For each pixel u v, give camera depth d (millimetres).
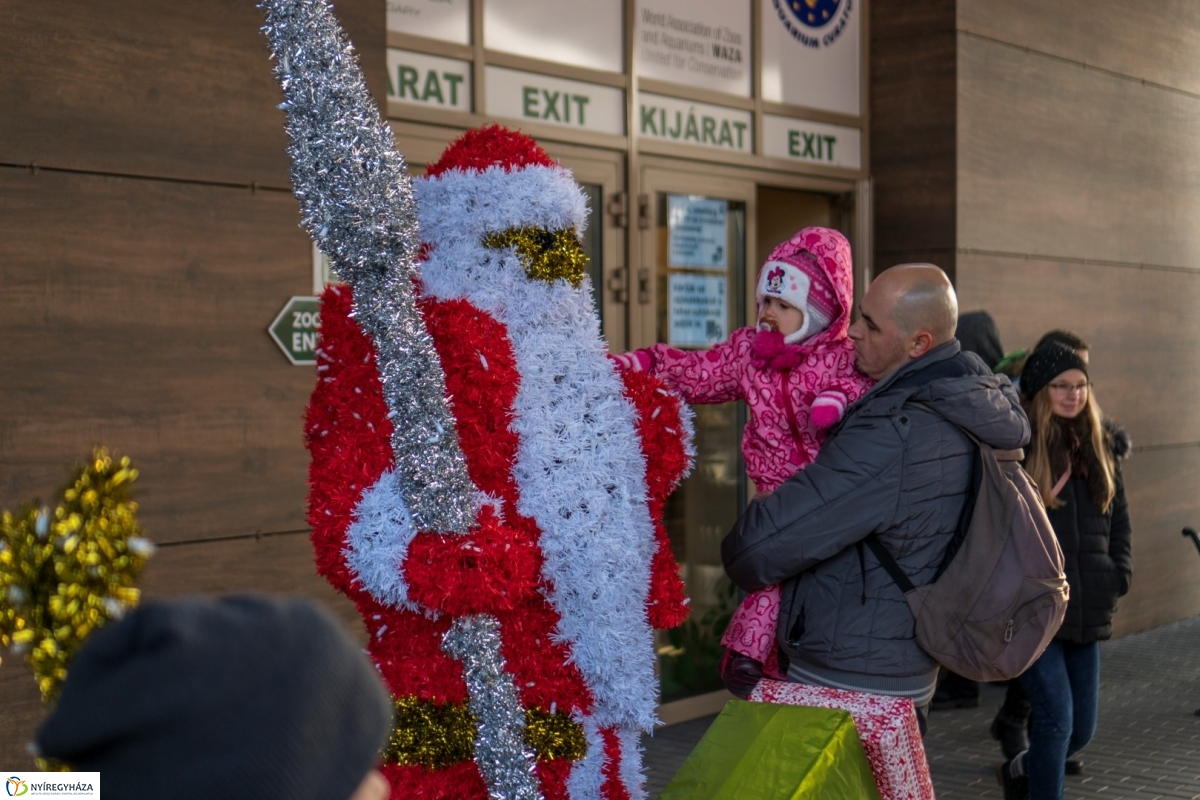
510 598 2246
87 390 3848
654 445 2555
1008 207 7520
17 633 1796
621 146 5961
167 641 969
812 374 3209
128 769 947
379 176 2150
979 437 3041
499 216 2422
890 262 7363
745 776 2521
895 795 2770
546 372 2439
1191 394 9242
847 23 7207
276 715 961
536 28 5621
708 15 6398
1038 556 2996
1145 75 8727
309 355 4379
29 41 3723
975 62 7227
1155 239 8859
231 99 4184
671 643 6375
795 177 6902
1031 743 4348
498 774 2279
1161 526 8938
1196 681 7359
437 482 2205
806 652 3061
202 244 4109
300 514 4363
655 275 6152
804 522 2947
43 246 3756
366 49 4594
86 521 1832
